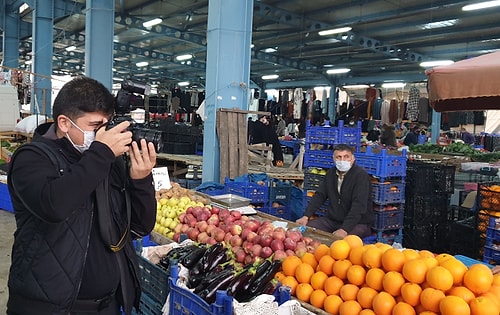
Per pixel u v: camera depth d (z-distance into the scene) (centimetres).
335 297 205
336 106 2119
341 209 441
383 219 493
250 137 877
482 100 394
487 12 1072
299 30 1448
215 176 636
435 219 551
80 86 142
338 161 431
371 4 1155
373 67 1984
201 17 1503
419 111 1558
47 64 1437
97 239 151
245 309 177
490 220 457
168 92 1712
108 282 153
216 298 180
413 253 200
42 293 138
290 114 1828
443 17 1166
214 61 632
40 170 135
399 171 502
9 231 591
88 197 147
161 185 444
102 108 143
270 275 217
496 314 168
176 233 324
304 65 2014
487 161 1027
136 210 164
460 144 1209
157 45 2105
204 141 651
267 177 588
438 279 176
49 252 139
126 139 140
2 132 1087
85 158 133
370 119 1672
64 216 129
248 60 642
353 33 1414
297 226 351
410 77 1870
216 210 334
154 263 246
